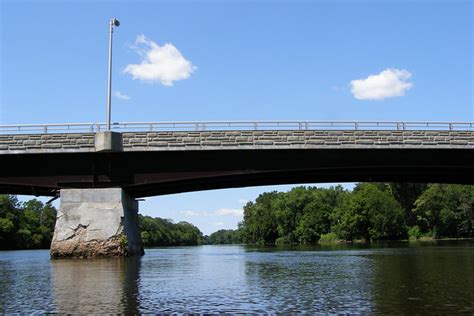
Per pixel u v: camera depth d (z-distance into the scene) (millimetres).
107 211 43562
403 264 33250
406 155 45750
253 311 14977
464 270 27281
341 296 17922
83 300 17438
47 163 44312
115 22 46312
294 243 161250
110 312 14930
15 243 124562
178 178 44438
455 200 129000
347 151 45375
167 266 35812
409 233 132000
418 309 14719
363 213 128750
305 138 44219
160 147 43688
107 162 44469
